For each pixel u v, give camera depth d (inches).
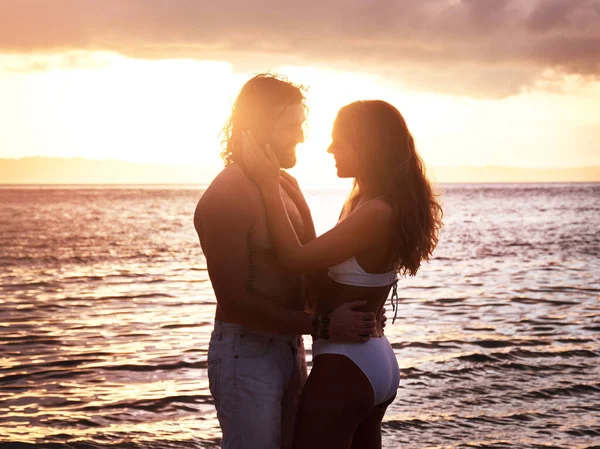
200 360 344.2
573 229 1740.9
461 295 604.7
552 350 359.9
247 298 112.5
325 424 114.3
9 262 949.8
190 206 3816.4
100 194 6914.4
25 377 308.5
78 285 705.6
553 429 229.5
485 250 1146.0
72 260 989.2
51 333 427.5
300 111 118.6
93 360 344.2
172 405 259.9
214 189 112.8
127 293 641.0
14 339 406.3
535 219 2292.1
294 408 125.0
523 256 1026.7
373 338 120.3
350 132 119.4
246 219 112.7
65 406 259.3
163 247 1240.2
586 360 335.6
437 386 284.7
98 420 240.7
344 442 116.5
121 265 924.6
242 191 113.0
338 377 115.1
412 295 605.6
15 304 565.0
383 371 118.3
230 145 120.2
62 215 2674.7
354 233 114.5
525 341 385.1
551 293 617.3
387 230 116.7
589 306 533.6
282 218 115.3
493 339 390.6
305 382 125.3
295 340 124.0
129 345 386.0
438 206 125.3
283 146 117.3
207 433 225.6
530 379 297.4
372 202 116.3
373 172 118.1
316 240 114.7
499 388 281.7
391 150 117.6
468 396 269.1
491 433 224.5
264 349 117.4
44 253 1094.4
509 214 2711.6
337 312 115.3
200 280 757.3
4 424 235.9
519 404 258.7
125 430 228.7
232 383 116.7
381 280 119.3
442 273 802.8
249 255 116.7
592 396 270.2
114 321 476.7
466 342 382.3
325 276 121.6
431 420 237.9
